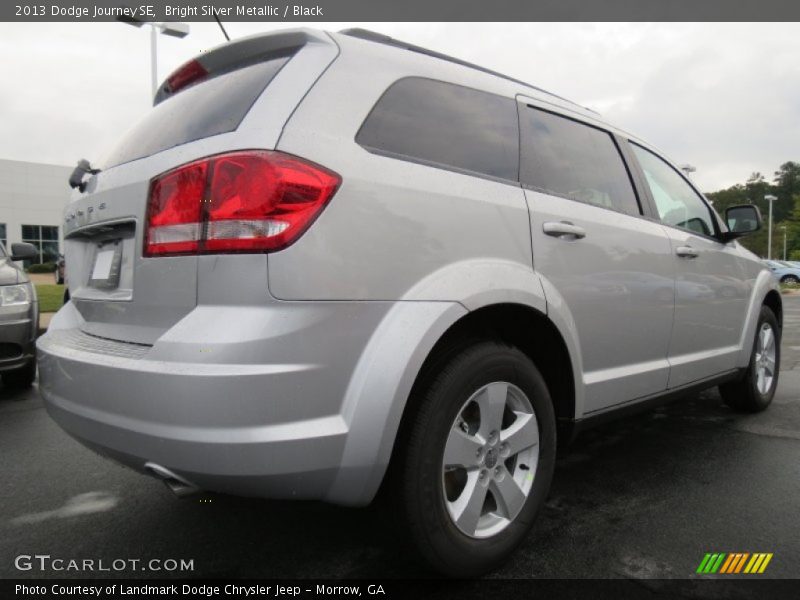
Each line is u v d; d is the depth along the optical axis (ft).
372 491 5.68
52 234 117.50
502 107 7.84
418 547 5.98
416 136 6.55
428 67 7.08
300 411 5.16
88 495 9.14
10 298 13.87
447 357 6.31
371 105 6.21
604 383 8.30
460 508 6.38
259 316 5.07
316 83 5.91
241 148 5.40
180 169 5.56
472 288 6.29
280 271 5.11
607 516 8.27
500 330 7.66
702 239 11.14
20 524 8.15
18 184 112.37
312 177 5.34
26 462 10.60
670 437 11.99
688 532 7.76
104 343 6.27
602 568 6.87
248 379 4.93
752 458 10.69
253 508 8.57
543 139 8.30
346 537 7.66
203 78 7.30
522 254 7.10
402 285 5.86
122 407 5.39
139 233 5.94
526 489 7.09
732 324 11.85
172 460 5.11
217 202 5.26
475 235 6.59
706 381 11.08
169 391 5.03
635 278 8.87
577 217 8.01
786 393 15.88
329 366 5.32
